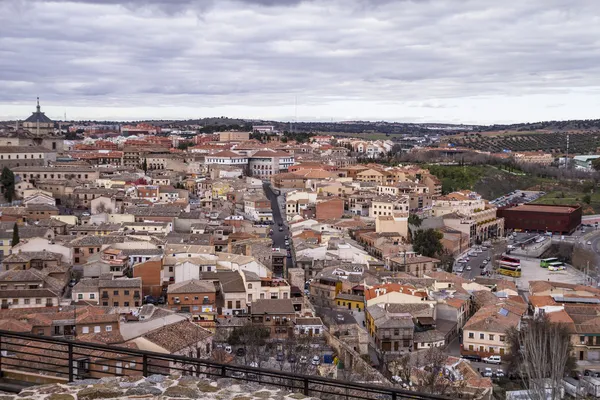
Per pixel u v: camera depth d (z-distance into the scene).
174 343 107.38
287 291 170.25
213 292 156.62
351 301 194.88
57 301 152.88
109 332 115.75
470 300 198.12
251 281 167.25
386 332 158.38
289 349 135.38
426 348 159.38
